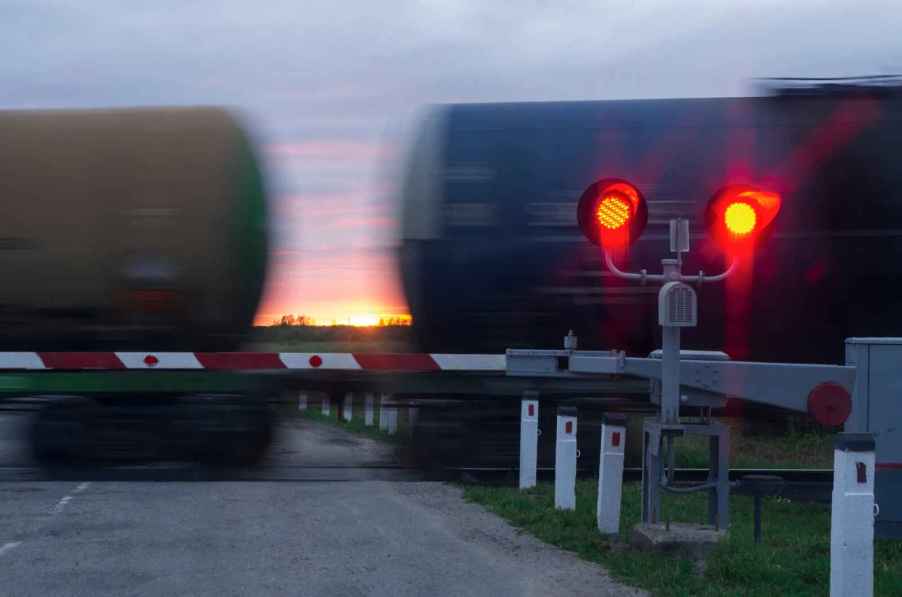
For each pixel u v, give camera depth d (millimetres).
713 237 7555
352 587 6789
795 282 11109
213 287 11406
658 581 6738
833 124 11250
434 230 11133
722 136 11258
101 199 11375
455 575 7098
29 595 6578
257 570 7238
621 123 11281
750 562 6980
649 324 11000
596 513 8898
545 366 9742
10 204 11383
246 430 11562
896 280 11109
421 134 11359
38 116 11609
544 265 11031
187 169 11445
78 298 11383
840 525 5703
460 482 11133
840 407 7496
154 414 11547
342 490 10617
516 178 11141
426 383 11297
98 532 8492
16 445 11906
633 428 11453
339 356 11328
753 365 7691
